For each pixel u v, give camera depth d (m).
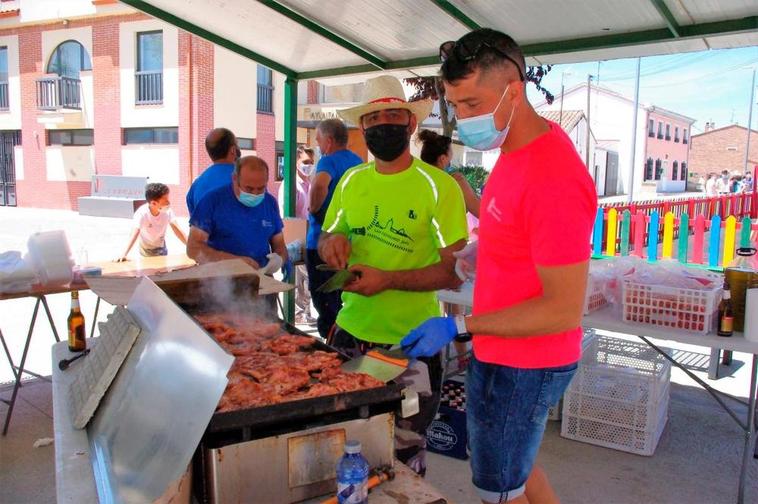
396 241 2.48
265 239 3.96
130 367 1.82
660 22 3.91
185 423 1.36
